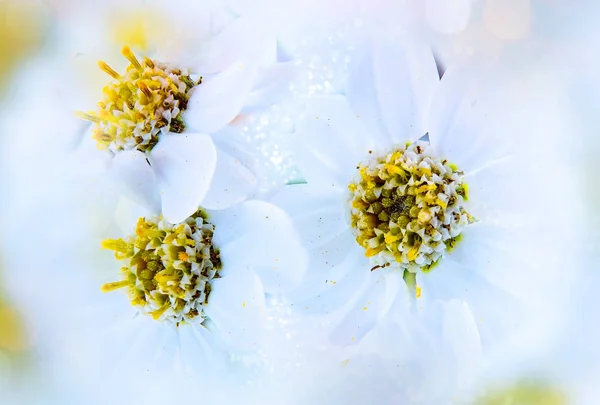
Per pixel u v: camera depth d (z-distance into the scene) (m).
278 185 0.13
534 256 0.13
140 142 0.13
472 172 0.13
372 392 0.13
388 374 0.13
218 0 0.13
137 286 0.13
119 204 0.14
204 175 0.13
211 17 0.13
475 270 0.13
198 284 0.13
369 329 0.13
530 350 0.13
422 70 0.13
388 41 0.13
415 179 0.13
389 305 0.13
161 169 0.13
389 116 0.13
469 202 0.13
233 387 0.13
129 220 0.14
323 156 0.13
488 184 0.13
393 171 0.13
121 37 0.14
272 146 0.13
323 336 0.13
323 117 0.13
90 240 0.14
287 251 0.13
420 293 0.13
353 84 0.13
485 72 0.13
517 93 0.13
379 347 0.13
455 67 0.13
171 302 0.13
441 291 0.13
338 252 0.13
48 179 0.14
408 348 0.13
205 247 0.13
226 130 0.13
